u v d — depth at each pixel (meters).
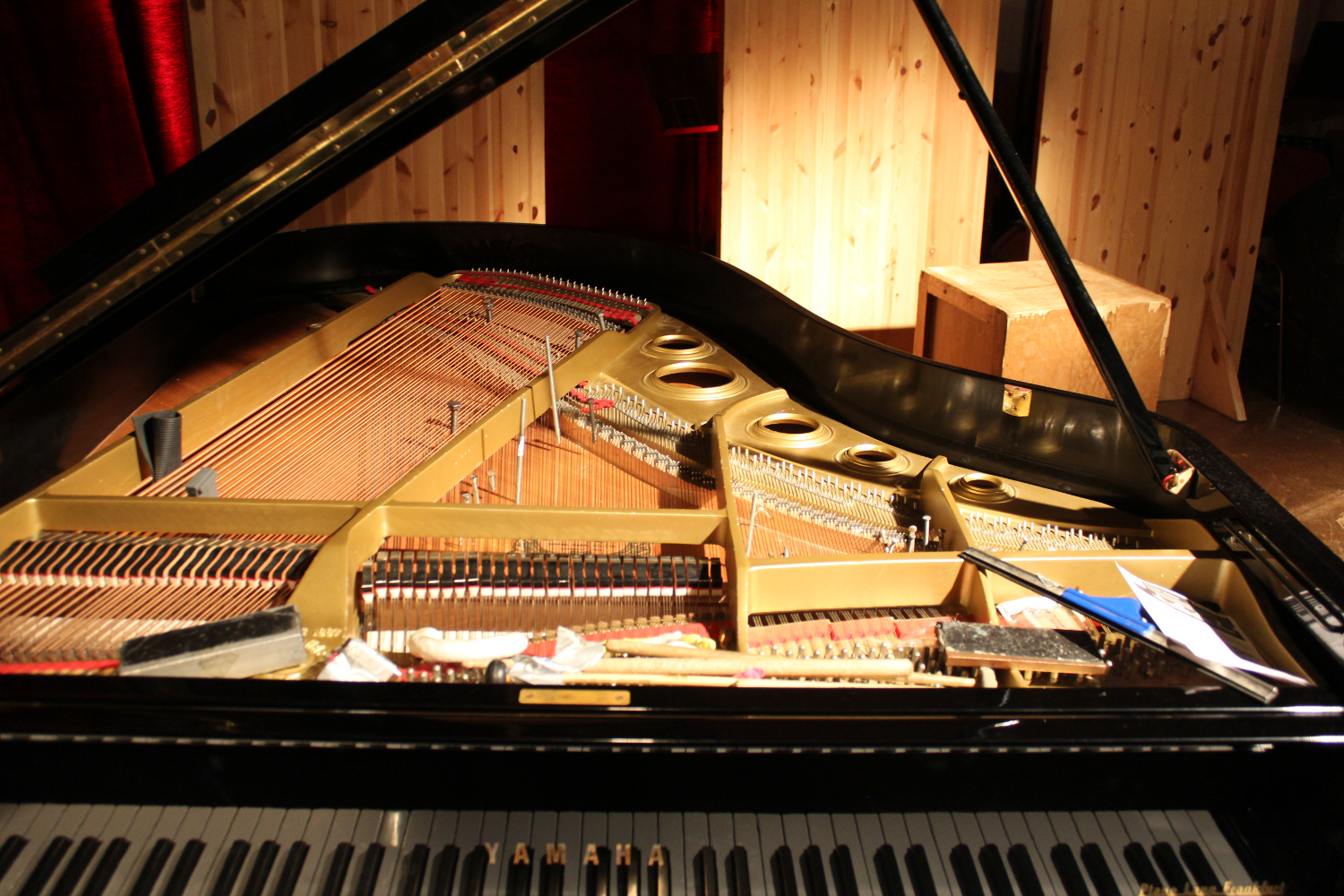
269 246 3.40
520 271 3.63
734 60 4.27
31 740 1.25
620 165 6.20
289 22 3.95
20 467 2.25
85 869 1.24
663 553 2.05
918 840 1.31
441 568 1.85
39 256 4.07
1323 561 1.70
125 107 4.00
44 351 2.03
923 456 2.59
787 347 2.96
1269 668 1.50
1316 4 5.63
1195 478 2.04
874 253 4.75
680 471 2.41
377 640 1.70
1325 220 4.58
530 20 1.91
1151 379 3.90
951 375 2.52
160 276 2.00
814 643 1.74
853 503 2.32
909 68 4.45
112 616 1.67
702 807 1.33
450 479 2.19
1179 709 1.33
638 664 1.54
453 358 2.84
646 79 4.84
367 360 2.83
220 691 1.32
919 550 2.11
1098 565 1.85
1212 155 4.66
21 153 3.89
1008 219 5.84
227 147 1.90
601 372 2.90
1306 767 1.32
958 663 1.61
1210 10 4.40
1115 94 4.48
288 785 1.30
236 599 1.73
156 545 1.87
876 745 1.27
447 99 2.06
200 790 1.30
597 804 1.32
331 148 1.96
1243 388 5.16
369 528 1.87
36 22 3.73
